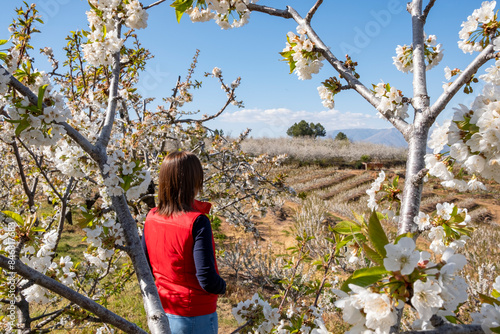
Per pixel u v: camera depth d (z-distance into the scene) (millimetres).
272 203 4746
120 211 1488
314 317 2488
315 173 27297
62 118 1317
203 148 4094
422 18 1284
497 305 827
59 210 3652
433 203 18484
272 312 2332
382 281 776
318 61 1516
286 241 9797
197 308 1495
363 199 17766
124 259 4773
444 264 784
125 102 4066
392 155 35250
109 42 1896
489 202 18938
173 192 1564
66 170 1915
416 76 1179
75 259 7062
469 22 1399
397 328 760
